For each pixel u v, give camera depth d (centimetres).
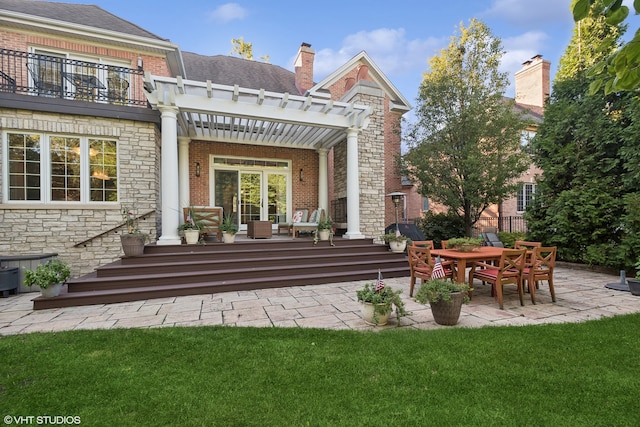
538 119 1659
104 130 729
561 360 295
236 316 445
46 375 274
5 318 446
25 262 643
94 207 723
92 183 732
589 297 549
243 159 1075
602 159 809
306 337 356
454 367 282
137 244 622
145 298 547
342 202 1028
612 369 279
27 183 687
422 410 222
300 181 1137
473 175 1033
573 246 868
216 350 321
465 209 1136
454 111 1114
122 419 216
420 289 411
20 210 675
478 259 527
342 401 234
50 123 690
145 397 241
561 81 932
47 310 486
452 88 1109
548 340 341
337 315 447
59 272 523
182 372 278
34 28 842
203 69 1213
